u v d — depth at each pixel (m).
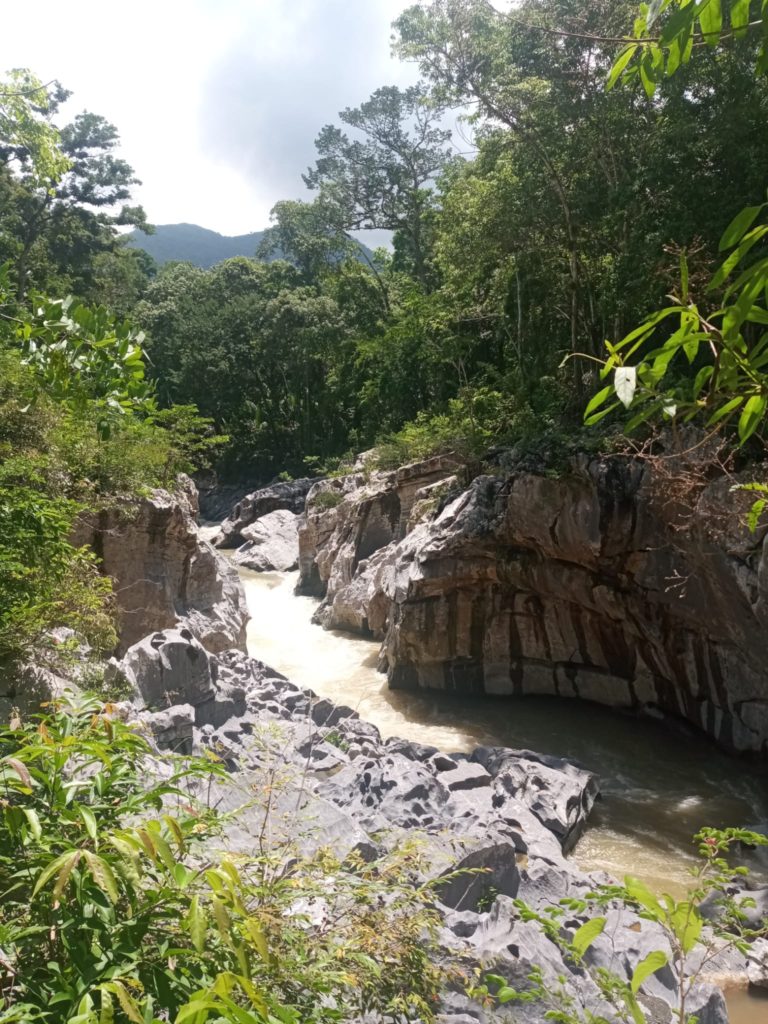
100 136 38.47
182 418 16.39
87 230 41.34
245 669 13.71
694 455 13.39
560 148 19.05
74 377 4.87
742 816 11.91
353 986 3.43
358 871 4.35
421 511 20.27
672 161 16.42
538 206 19.67
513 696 17.66
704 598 13.84
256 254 60.50
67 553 7.80
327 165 40.78
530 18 18.34
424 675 17.95
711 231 15.77
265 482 48.94
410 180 40.66
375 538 24.09
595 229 19.58
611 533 15.02
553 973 6.05
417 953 3.62
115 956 2.43
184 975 2.51
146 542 14.39
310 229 44.84
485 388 23.72
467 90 20.77
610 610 15.97
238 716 11.31
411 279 41.00
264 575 30.69
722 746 14.39
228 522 37.75
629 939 7.12
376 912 3.71
